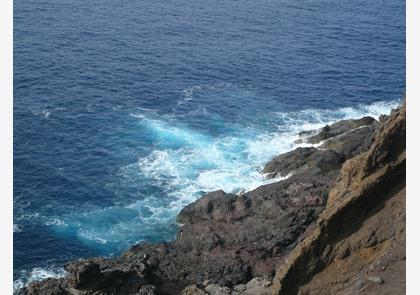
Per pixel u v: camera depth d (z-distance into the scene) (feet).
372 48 367.04
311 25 402.52
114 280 162.91
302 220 185.78
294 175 209.77
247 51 352.69
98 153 242.58
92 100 283.59
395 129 139.95
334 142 234.17
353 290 122.52
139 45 348.59
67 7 394.73
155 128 263.90
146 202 213.87
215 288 156.04
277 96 301.63
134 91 296.30
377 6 453.99
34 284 163.32
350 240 136.98
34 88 288.10
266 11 425.69
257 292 151.23
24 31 348.18
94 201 213.66
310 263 136.05
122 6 409.69
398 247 129.39
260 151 246.88
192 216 199.11
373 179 137.39
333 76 326.44
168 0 432.66
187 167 234.79
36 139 248.32
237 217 192.03
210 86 308.19
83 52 331.36
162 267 176.96
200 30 379.35
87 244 194.18
